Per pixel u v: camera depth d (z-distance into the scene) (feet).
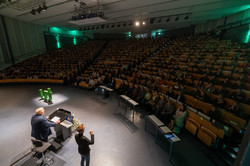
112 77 35.06
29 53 57.41
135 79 30.68
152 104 20.89
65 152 13.29
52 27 67.77
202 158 12.92
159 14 43.14
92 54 57.31
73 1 32.07
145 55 45.60
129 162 12.23
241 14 39.42
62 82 39.52
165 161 12.44
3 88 37.19
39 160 12.26
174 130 16.75
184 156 13.09
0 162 12.20
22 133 16.48
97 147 13.97
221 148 13.30
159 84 27.58
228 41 38.50
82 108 23.61
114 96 29.94
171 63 35.53
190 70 30.12
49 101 26.96
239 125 13.83
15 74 42.93
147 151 13.61
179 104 17.97
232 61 28.07
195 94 21.24
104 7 35.40
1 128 17.57
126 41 67.72
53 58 55.83
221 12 40.29
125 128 17.51
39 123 11.45
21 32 53.47
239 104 16.65
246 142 2.93
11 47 50.14
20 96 30.14
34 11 32.86
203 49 38.34
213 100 19.65
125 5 34.30
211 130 14.01
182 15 44.29
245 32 35.29
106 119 19.75
